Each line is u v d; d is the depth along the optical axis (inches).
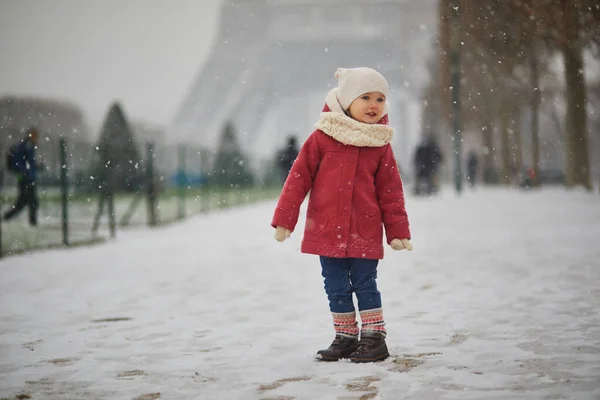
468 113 2236.7
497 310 298.7
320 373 209.8
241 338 261.4
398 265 458.0
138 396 191.8
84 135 1715.1
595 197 1170.0
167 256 551.8
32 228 737.0
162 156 1246.3
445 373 203.6
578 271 396.2
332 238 231.8
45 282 423.8
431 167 1561.3
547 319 275.6
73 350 248.7
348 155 234.8
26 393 196.4
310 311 312.3
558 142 3065.9
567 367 205.8
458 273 414.3
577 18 908.0
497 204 1133.1
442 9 1733.5
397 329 267.4
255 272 450.6
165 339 263.4
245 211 1202.6
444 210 1023.0
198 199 1343.5
